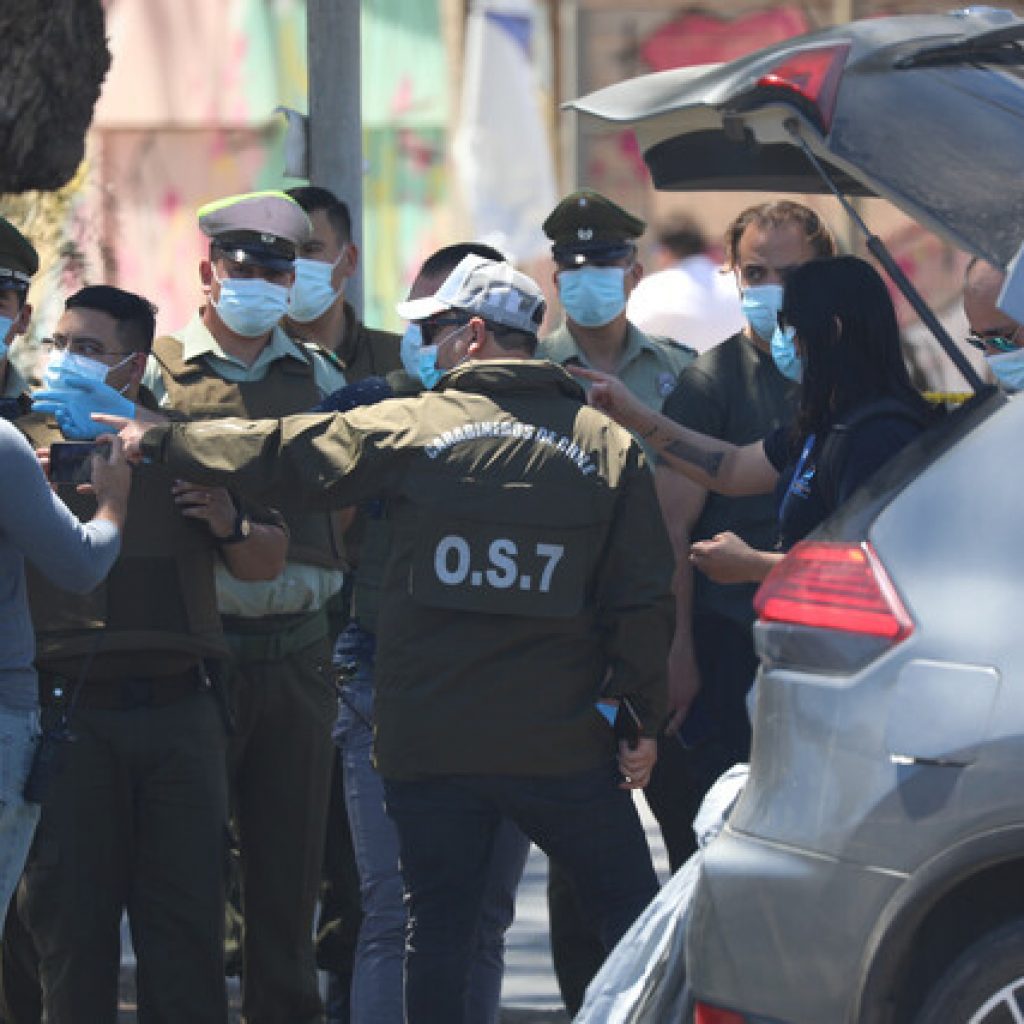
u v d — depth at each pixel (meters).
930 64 18.97
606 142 61.06
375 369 28.50
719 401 25.16
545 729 20.64
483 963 22.98
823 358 20.27
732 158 23.91
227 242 25.05
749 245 25.12
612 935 21.06
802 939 16.89
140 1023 23.41
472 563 20.55
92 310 22.86
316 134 30.72
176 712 23.02
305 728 25.14
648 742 21.12
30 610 22.62
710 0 60.75
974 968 16.42
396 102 63.28
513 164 62.38
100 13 29.62
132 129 63.94
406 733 20.73
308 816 25.28
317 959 27.45
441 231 63.12
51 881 22.83
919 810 16.45
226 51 63.47
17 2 28.55
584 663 20.89
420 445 20.75
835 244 25.47
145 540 22.81
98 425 22.62
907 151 18.41
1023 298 17.53
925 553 17.00
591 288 27.16
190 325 25.97
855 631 16.98
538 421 20.88
